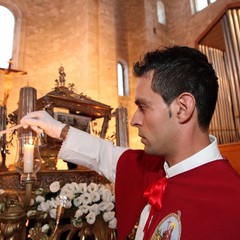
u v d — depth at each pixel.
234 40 5.72
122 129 2.68
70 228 1.35
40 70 7.21
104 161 1.25
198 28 8.62
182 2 9.47
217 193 0.67
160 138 0.74
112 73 7.12
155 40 8.92
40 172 1.59
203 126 0.74
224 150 4.76
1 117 2.10
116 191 1.12
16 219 1.03
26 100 1.76
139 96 0.77
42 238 1.19
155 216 0.76
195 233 0.63
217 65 5.76
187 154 0.75
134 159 1.13
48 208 1.27
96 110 2.45
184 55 0.75
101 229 1.44
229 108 5.40
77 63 7.21
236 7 5.89
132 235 1.25
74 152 1.23
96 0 7.51
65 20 7.76
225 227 0.61
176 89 0.71
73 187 1.42
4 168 2.06
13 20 7.39
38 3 7.76
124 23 9.32
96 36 7.18
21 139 1.34
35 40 7.40
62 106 2.20
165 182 0.79
